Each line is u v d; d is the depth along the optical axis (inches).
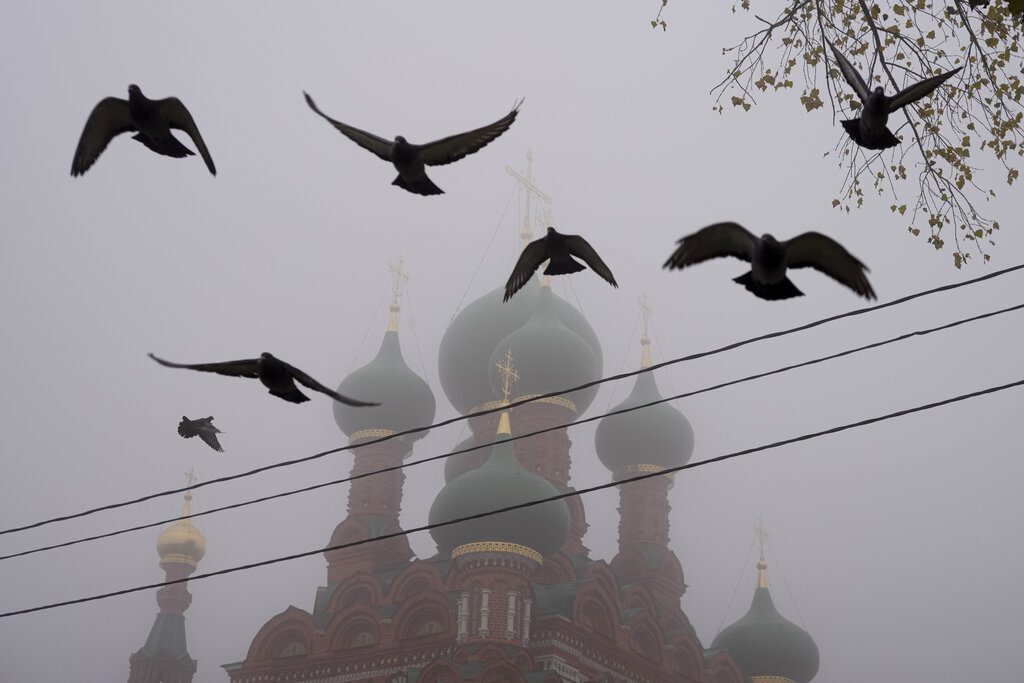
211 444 496.4
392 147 329.7
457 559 2123.5
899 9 679.7
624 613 2287.2
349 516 2541.8
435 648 2121.1
